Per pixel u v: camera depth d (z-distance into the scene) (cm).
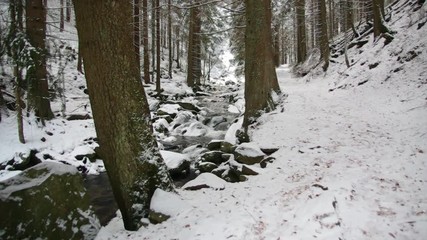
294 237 431
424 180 578
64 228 494
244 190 666
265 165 834
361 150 798
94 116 568
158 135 1641
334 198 511
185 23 2836
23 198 464
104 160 579
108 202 874
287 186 639
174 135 1686
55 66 2212
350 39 2447
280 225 472
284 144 947
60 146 1246
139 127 576
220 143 1229
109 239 527
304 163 770
